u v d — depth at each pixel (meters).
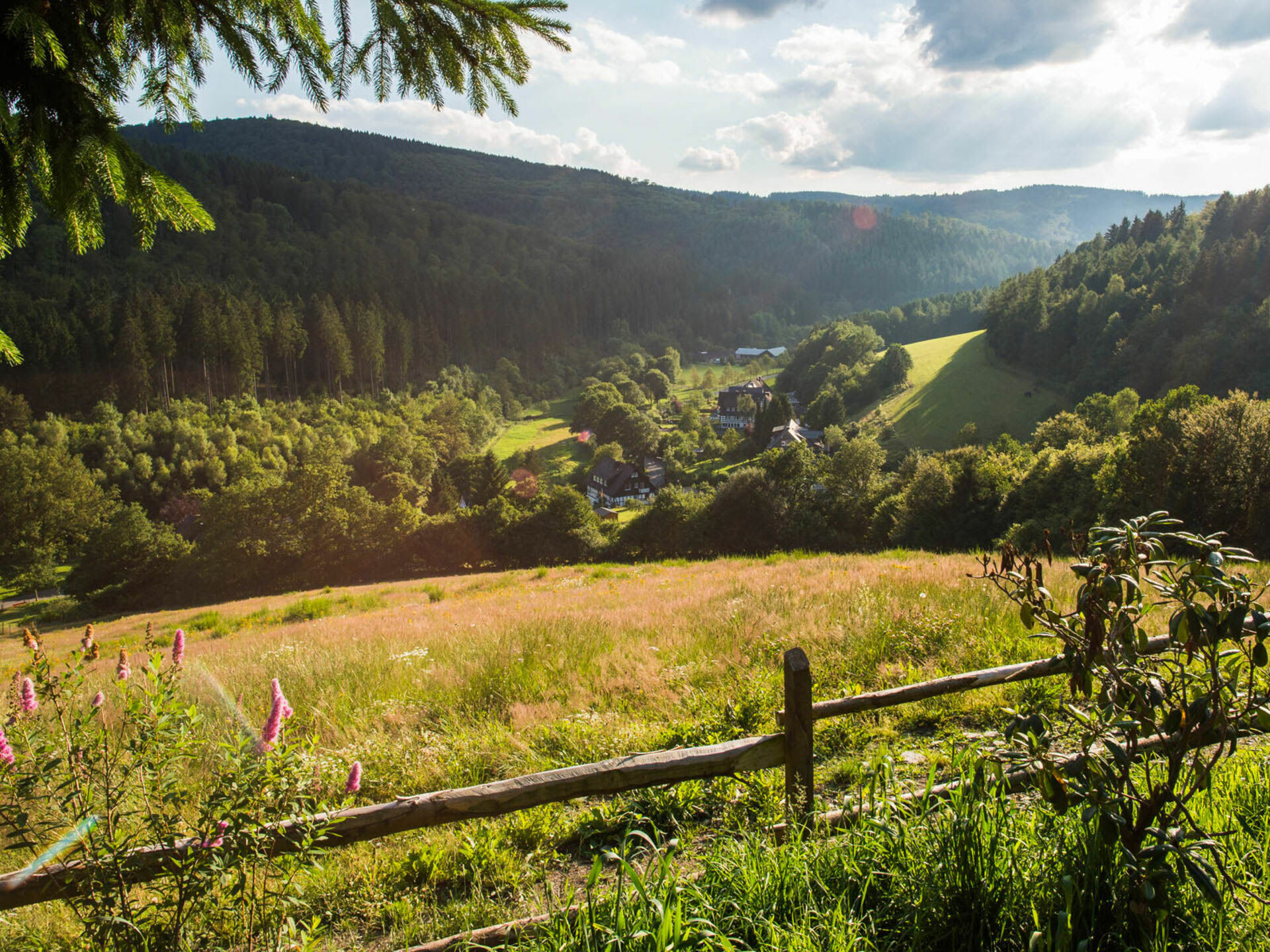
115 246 150.50
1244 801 2.95
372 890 3.52
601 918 2.45
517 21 3.21
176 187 2.86
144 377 105.75
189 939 2.43
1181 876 2.26
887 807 3.02
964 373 121.12
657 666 6.89
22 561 69.75
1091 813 2.28
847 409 125.44
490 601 18.25
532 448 127.75
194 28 3.05
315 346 137.38
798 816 3.22
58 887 2.34
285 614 23.34
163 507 84.38
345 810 2.70
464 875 3.64
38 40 2.33
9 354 3.07
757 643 7.46
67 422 97.12
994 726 4.98
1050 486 44.28
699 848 3.59
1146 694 2.29
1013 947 2.37
